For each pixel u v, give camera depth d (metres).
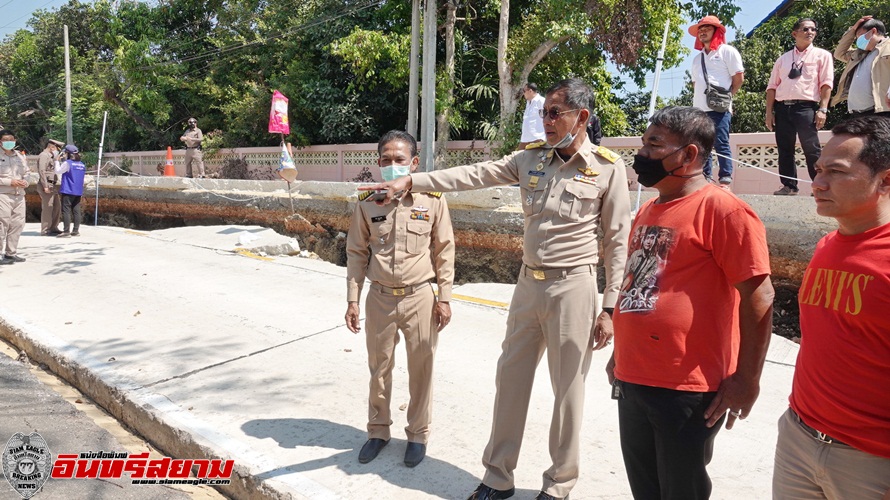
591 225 2.89
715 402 2.21
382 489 3.14
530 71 12.28
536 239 2.90
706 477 2.34
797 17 16.41
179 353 5.08
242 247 9.49
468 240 8.63
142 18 20.98
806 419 1.96
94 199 15.91
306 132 16.53
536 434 3.76
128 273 7.93
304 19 16.91
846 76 6.61
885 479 1.80
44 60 28.41
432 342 3.42
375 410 3.50
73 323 5.84
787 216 6.07
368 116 15.64
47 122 29.89
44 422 4.14
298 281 7.57
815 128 6.74
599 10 11.59
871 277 1.78
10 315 6.07
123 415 4.28
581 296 2.85
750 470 3.36
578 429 2.92
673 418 2.24
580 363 2.88
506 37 12.35
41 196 11.24
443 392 4.38
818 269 1.97
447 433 3.78
